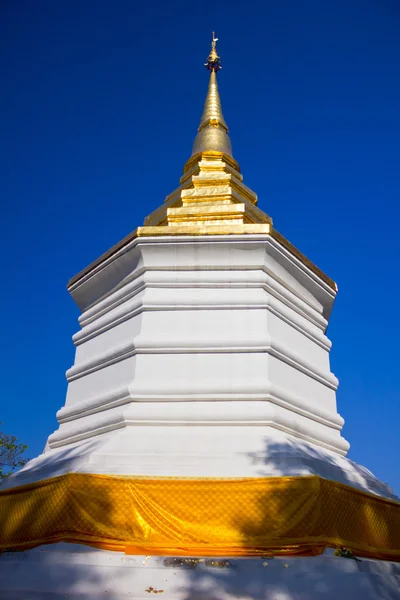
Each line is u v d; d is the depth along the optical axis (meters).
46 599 7.90
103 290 14.69
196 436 10.98
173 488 9.16
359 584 8.19
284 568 8.26
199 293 12.78
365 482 11.77
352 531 9.46
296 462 10.02
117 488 9.15
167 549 8.61
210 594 7.83
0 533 9.85
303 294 14.44
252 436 10.91
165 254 13.11
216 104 19.98
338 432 13.99
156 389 11.61
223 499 9.08
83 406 13.01
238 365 11.88
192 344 12.05
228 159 18.23
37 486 9.59
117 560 8.42
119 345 12.73
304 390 13.12
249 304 12.54
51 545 9.00
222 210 14.28
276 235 13.03
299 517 8.80
